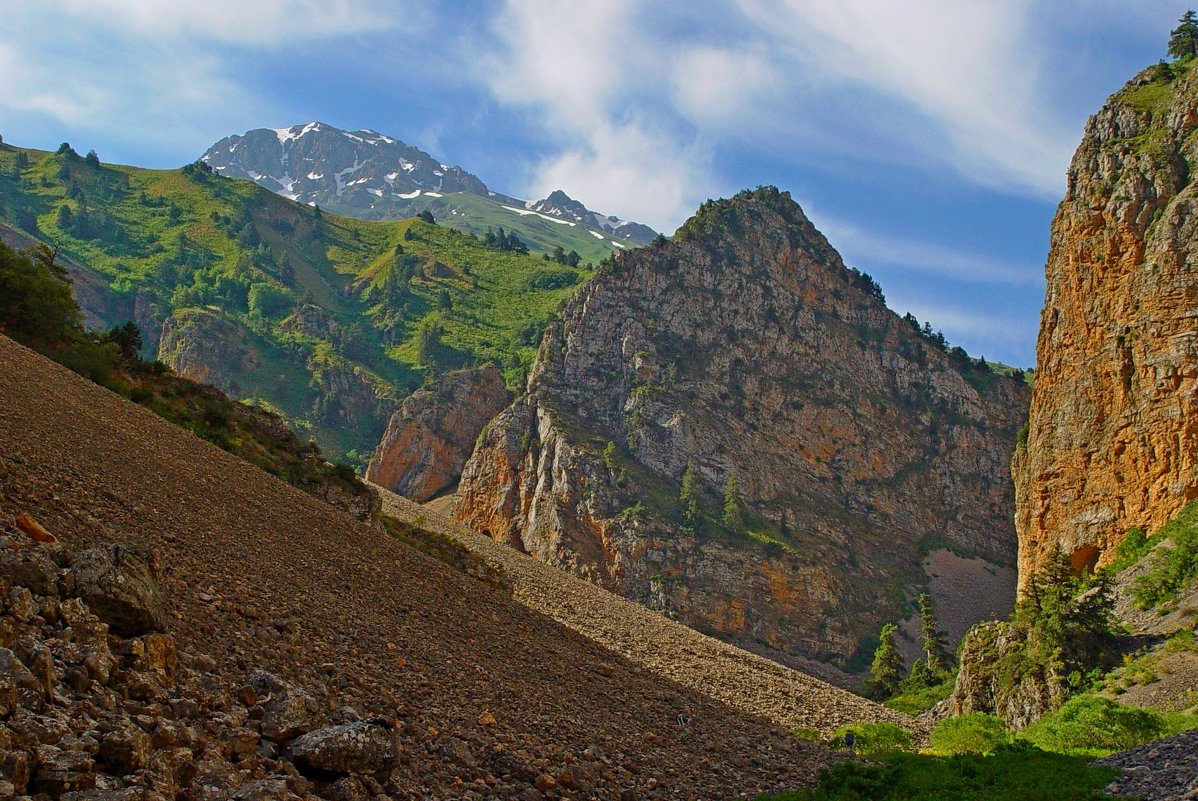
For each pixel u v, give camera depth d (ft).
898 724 196.44
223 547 91.91
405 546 161.17
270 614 75.46
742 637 533.14
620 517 565.12
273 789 41.78
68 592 48.73
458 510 642.63
